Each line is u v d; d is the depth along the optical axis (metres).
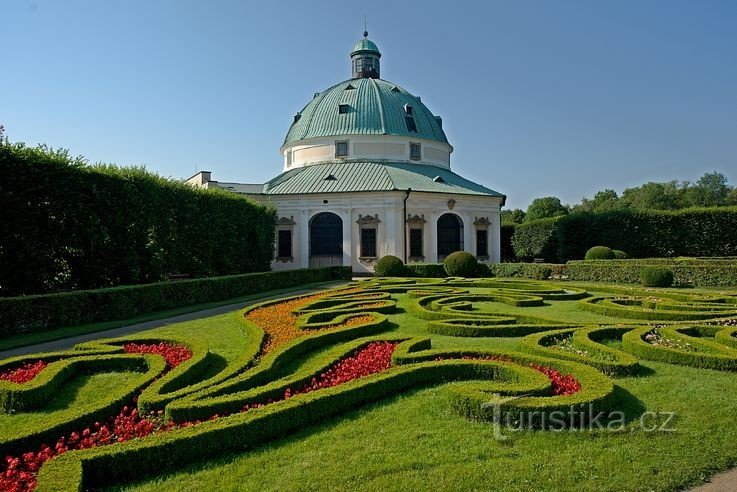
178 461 6.29
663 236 42.75
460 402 7.82
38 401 8.77
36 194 20.11
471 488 5.80
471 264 39.97
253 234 37.44
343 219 44.56
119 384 9.91
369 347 11.55
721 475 6.28
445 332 14.14
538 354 10.79
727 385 9.30
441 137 54.75
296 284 34.16
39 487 5.16
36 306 16.42
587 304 18.09
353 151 49.56
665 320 15.48
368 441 7.02
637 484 5.95
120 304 19.06
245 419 6.89
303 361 11.24
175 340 12.45
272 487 5.82
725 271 28.47
